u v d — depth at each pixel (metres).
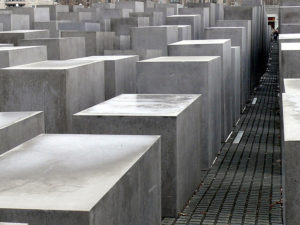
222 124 12.84
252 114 16.81
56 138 6.14
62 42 14.66
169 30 15.62
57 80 8.84
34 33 15.98
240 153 11.82
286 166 5.31
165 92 10.52
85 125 7.80
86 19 25.89
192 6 27.30
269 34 39.59
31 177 4.80
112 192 4.57
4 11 24.28
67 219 4.09
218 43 12.66
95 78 10.06
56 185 4.60
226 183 9.61
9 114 7.75
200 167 9.66
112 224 4.59
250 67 20.45
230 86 13.80
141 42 15.70
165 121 7.74
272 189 9.15
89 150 5.64
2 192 4.45
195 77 10.38
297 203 5.32
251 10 23.44
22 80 8.92
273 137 13.41
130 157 5.41
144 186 5.64
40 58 12.34
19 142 7.27
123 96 9.43
